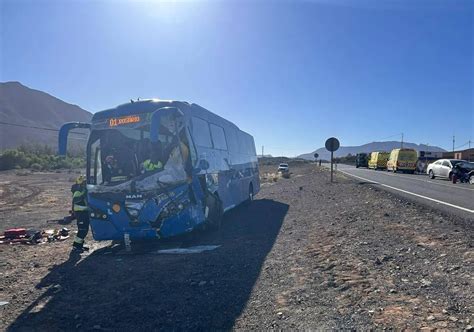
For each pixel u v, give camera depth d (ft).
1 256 32.60
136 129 33.01
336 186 85.87
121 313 19.19
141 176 32.32
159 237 32.35
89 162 33.63
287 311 18.01
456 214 40.81
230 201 48.62
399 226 35.01
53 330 17.70
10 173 227.81
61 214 62.34
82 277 25.90
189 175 33.06
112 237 32.89
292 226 40.52
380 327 15.66
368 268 23.27
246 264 26.58
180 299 20.61
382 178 117.80
